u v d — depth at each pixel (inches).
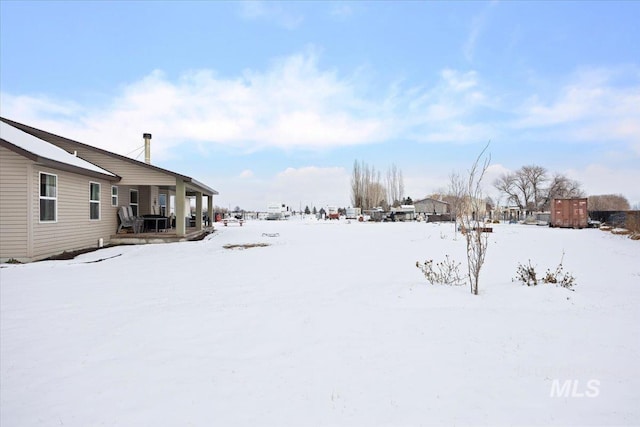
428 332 154.3
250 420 94.0
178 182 580.4
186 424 93.3
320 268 334.0
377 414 94.9
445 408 96.7
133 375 122.9
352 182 2696.9
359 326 165.0
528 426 87.6
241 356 136.6
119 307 207.2
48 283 274.7
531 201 2381.9
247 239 658.8
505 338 145.6
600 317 170.2
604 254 427.5
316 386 111.3
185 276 301.6
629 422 88.6
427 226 1157.7
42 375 124.7
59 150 504.1
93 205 518.0
